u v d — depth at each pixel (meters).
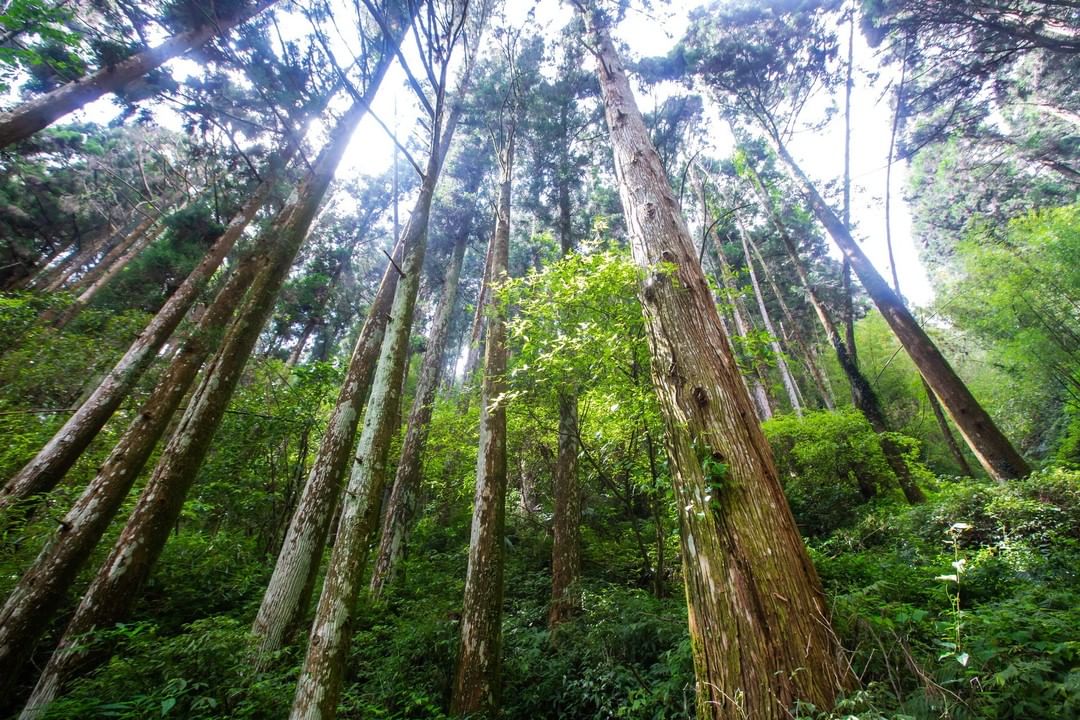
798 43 12.11
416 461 8.62
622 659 4.27
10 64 4.60
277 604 4.83
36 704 3.42
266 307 6.17
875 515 8.15
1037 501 5.96
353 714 3.85
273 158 9.81
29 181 14.42
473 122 11.97
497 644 4.41
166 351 9.47
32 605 3.82
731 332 18.30
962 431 7.61
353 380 6.32
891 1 8.75
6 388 7.36
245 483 8.21
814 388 19.84
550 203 12.62
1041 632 2.62
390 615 6.02
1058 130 15.12
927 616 3.39
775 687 2.18
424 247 4.36
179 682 3.02
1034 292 10.51
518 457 9.07
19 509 4.88
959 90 10.15
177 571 5.93
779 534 2.59
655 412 4.66
